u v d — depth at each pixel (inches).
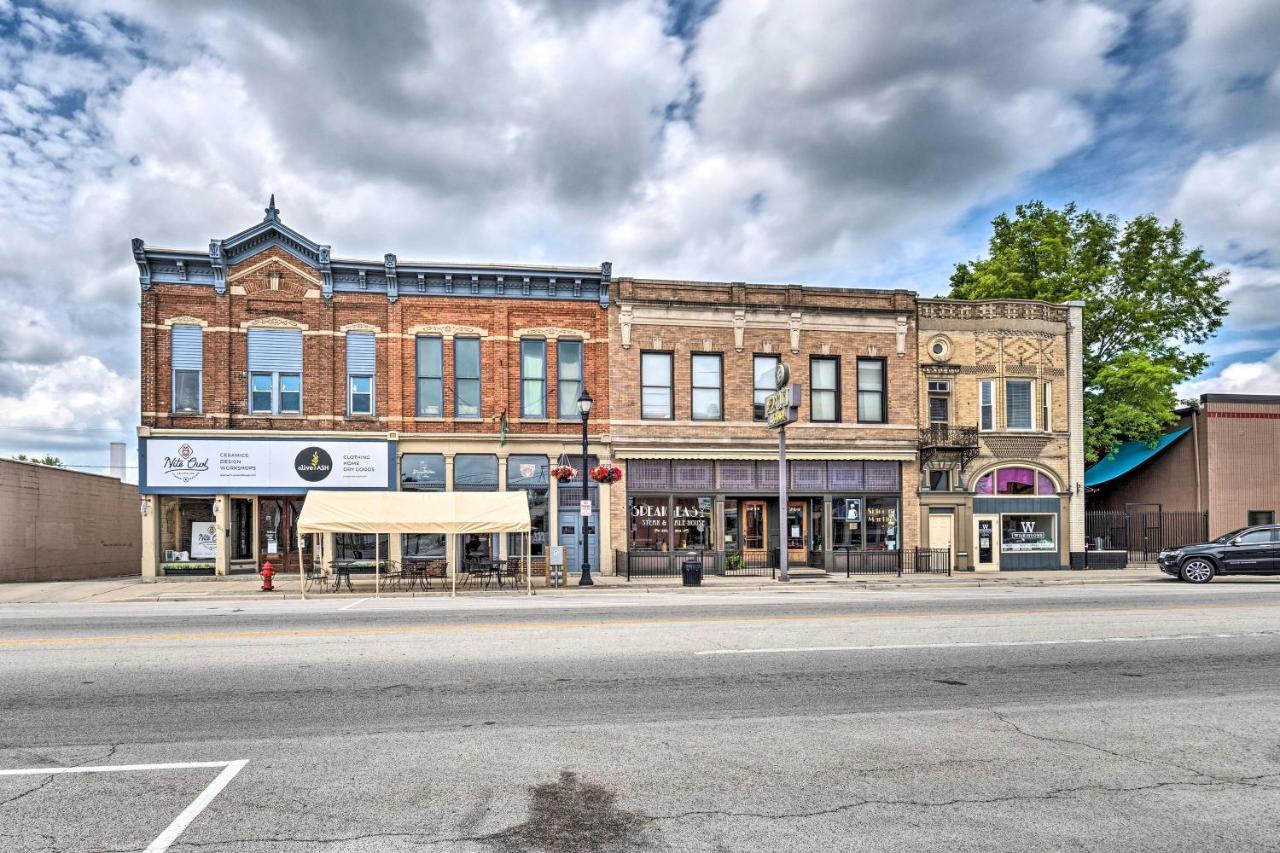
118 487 1198.3
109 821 190.2
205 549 925.8
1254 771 229.1
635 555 959.6
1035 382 1078.4
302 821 190.2
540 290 988.6
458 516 771.4
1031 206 1358.3
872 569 1008.9
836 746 248.4
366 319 952.9
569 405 993.5
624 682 330.0
